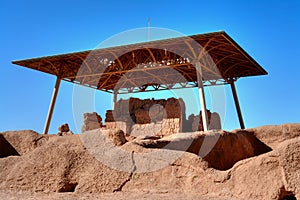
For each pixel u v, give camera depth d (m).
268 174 7.09
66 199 7.35
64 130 19.52
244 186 7.16
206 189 7.43
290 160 6.79
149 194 7.42
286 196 6.91
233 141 13.49
